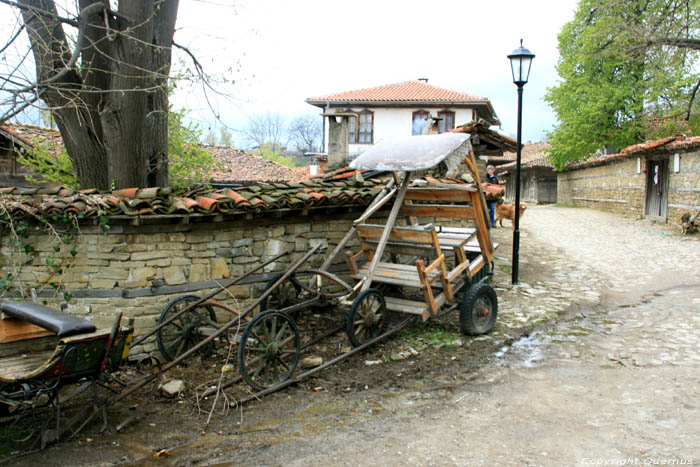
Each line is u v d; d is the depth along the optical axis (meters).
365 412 4.38
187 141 11.48
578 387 4.77
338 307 5.71
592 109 23.17
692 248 12.22
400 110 30.30
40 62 5.53
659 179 18.03
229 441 3.93
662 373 4.99
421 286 5.63
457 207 6.41
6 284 5.21
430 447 3.76
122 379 5.05
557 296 8.30
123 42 5.93
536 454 3.60
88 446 3.85
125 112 6.01
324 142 30.50
